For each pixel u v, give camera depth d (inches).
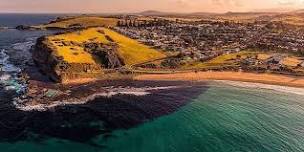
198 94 5004.9
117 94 4837.6
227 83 5620.1
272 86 5531.5
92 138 3435.0
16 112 4037.9
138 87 5226.4
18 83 5226.4
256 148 3297.2
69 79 5388.8
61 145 3262.8
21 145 3240.7
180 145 3331.7
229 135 3582.7
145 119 3971.5
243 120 4030.5
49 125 3715.6
